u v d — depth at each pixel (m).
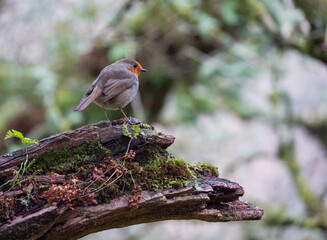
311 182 12.72
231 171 13.19
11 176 4.34
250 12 11.84
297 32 10.73
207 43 13.07
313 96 13.69
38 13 12.00
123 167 4.52
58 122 10.99
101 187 4.36
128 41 12.39
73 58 12.52
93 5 12.27
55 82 11.45
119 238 12.30
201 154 13.53
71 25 12.45
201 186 4.63
